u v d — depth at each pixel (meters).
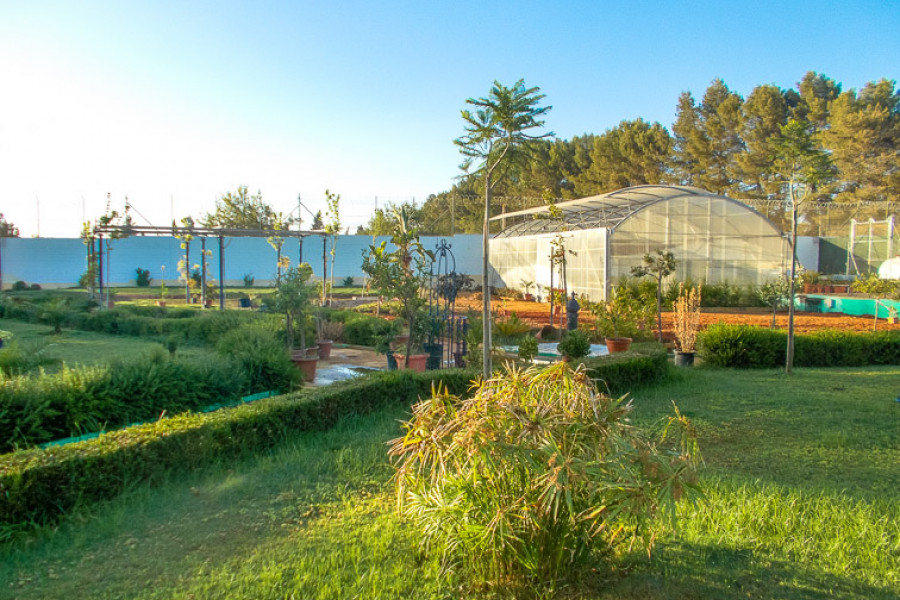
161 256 35.22
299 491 4.48
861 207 34.44
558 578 3.06
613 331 13.54
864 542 3.58
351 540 3.62
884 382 9.43
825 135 35.53
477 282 35.53
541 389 3.26
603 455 2.89
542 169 43.88
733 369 11.07
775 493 4.33
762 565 3.30
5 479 3.60
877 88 36.47
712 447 5.85
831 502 4.25
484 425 2.92
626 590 3.03
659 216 21.84
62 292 27.98
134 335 14.55
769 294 18.39
